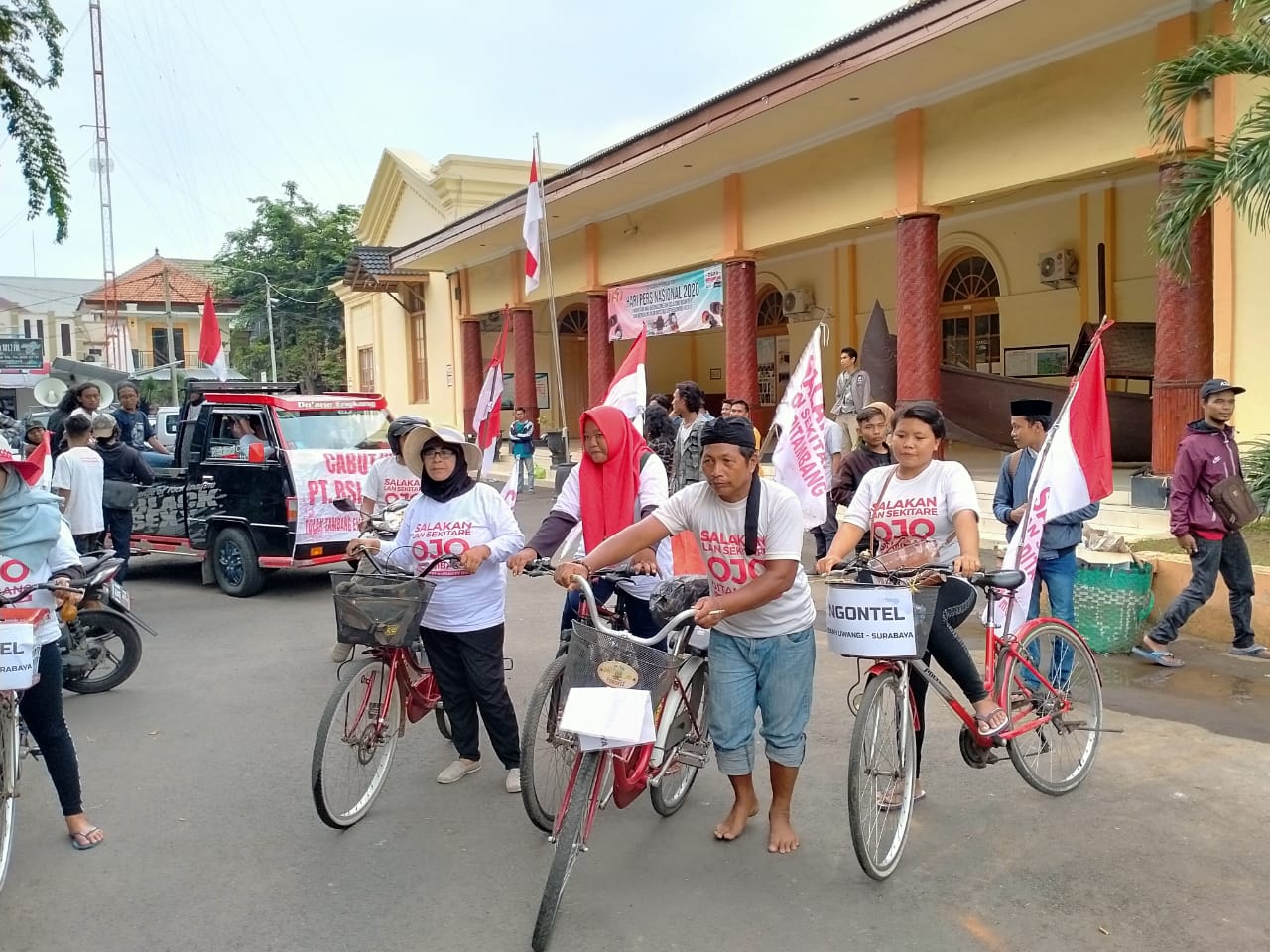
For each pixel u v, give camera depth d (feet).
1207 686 19.67
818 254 65.36
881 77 37.52
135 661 21.95
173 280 169.78
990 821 14.05
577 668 11.65
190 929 11.73
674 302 55.16
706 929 11.48
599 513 16.37
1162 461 31.60
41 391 63.67
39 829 14.62
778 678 13.05
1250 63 23.72
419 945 11.30
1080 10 31.30
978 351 56.54
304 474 30.60
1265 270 29.37
